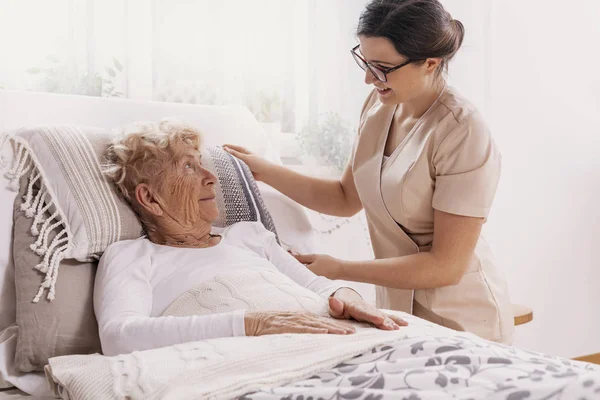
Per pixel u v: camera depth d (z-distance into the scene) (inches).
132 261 59.0
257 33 98.0
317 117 104.3
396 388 43.1
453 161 69.9
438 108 72.5
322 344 48.5
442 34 67.0
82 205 59.2
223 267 61.0
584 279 139.7
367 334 50.8
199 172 63.4
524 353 48.8
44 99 70.6
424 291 74.5
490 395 40.8
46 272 56.9
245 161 79.4
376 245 80.5
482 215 70.6
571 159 135.9
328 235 103.9
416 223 74.8
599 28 135.1
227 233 67.6
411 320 57.8
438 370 44.0
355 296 61.7
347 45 105.9
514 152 130.1
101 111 73.7
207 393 43.0
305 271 66.7
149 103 78.0
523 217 132.6
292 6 100.4
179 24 91.7
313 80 103.4
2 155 59.7
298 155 103.7
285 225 81.3
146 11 89.0
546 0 130.0
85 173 60.7
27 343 55.0
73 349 56.5
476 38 123.3
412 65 67.9
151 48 90.1
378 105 79.8
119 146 61.4
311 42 102.8
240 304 56.0
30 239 58.0
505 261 131.6
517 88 129.1
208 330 51.4
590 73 135.4
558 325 138.1
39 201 59.6
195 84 93.3
